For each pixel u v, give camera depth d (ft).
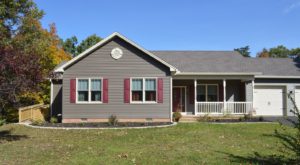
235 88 93.25
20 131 62.49
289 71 96.99
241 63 97.66
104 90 77.15
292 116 93.35
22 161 35.70
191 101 91.25
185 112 91.25
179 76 86.07
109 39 77.51
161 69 77.97
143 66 77.82
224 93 86.33
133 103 77.30
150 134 57.06
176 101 91.56
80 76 77.25
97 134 57.62
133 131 60.90
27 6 96.68
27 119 81.05
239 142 48.75
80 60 77.46
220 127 66.18
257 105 95.50
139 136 54.90
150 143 47.91
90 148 43.52
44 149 42.98
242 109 86.69
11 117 89.35
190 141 49.60
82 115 76.74
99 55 77.56
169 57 99.71
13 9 93.30
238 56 103.76
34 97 98.37
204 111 86.79
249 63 99.86
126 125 69.31
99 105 77.00
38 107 87.92
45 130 63.05
